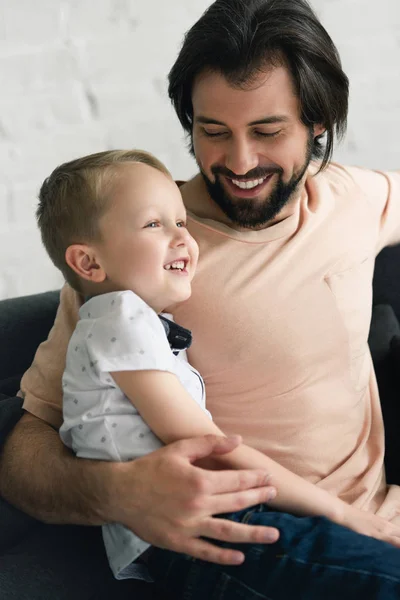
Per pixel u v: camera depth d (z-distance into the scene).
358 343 1.37
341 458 1.34
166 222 1.16
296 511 1.11
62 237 1.19
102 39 1.86
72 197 1.17
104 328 1.09
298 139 1.24
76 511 1.11
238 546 1.05
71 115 1.87
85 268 1.18
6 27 1.77
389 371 1.56
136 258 1.14
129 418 1.09
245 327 1.26
